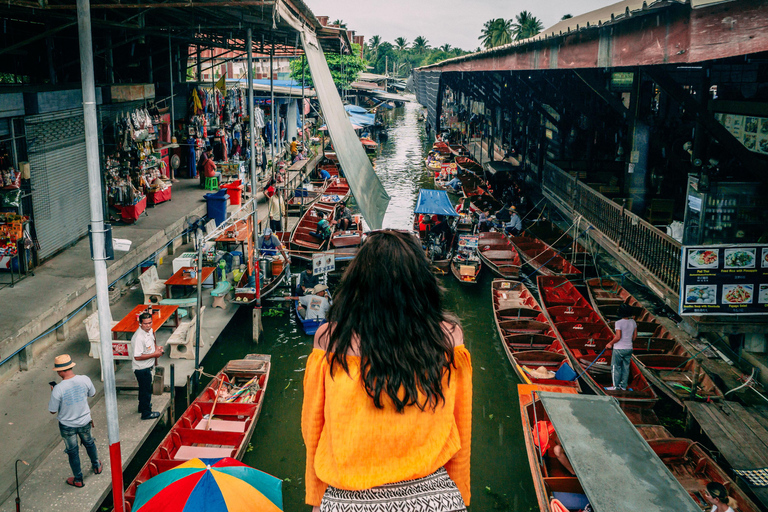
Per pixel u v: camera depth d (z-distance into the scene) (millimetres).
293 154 35531
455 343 1490
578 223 18625
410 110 101938
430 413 1398
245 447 10523
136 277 15844
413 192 35156
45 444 9117
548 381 12414
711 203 10844
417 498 1357
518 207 26516
